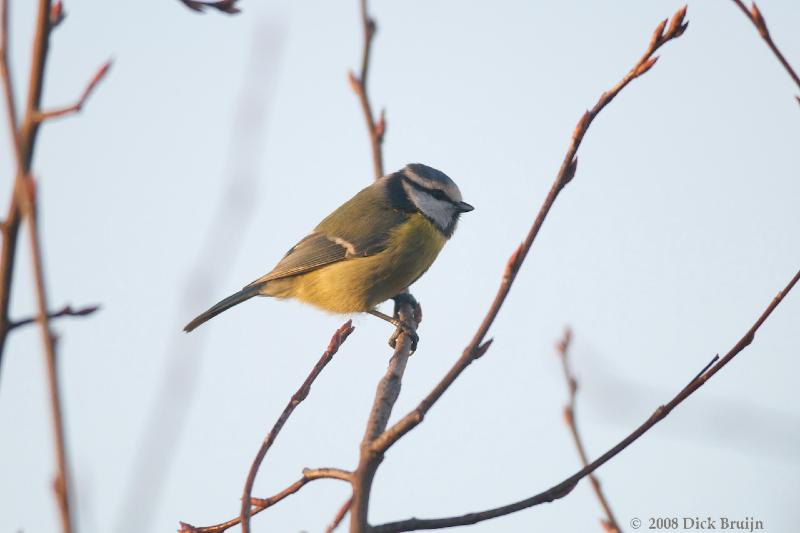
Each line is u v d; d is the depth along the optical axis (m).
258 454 6.78
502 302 5.78
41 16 5.02
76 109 4.86
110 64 4.89
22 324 4.95
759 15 6.34
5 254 4.87
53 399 3.94
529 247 5.70
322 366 7.40
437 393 5.84
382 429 8.27
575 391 9.19
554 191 5.73
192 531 7.40
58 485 3.83
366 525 6.02
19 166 4.44
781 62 6.34
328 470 6.80
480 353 5.92
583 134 5.73
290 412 7.07
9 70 4.54
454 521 6.37
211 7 6.77
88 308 5.34
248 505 6.47
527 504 6.41
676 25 5.66
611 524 8.20
